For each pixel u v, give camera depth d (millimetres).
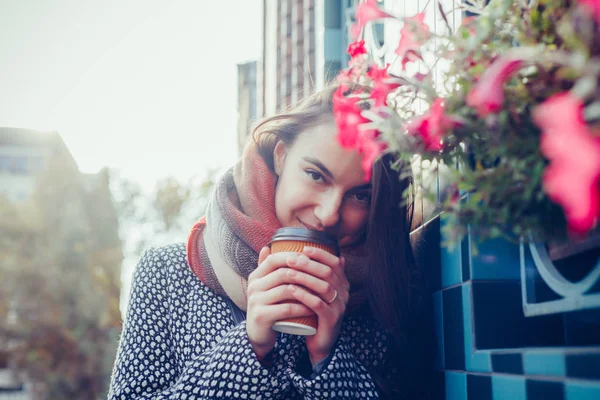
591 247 708
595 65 463
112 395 1179
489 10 684
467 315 1024
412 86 775
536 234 685
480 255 1012
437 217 1197
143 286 1268
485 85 554
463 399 1046
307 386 1070
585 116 463
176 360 1223
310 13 2979
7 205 14938
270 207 1267
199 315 1233
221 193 1311
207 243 1274
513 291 1013
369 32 1814
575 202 415
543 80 604
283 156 1289
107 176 16094
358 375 1142
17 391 15438
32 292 14609
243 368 1068
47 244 14938
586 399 661
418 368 1240
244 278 1235
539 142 609
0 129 20031
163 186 14938
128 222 15945
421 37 729
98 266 15453
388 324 1222
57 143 19953
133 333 1234
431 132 677
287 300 1044
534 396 786
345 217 1229
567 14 571
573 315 933
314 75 2822
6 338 14398
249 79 6355
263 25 4398
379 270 1224
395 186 1223
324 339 1077
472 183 670
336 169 1200
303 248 1053
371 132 764
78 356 14734
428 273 1265
